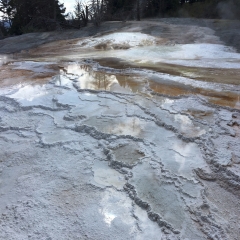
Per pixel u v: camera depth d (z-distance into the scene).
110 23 20.77
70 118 5.10
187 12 27.94
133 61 10.69
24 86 7.18
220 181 3.38
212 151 3.90
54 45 16.23
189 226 2.75
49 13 23.67
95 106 5.65
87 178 3.49
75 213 2.93
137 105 5.67
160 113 5.23
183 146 4.13
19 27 25.38
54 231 2.70
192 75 8.31
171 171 3.55
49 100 6.06
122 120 4.98
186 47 13.43
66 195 3.19
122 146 4.15
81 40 16.62
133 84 7.24
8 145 4.34
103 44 15.23
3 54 14.54
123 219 2.85
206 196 3.15
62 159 3.90
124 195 3.21
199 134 4.40
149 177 3.46
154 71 8.61
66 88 6.92
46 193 3.22
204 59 10.95
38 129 4.77
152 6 29.42
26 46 16.53
